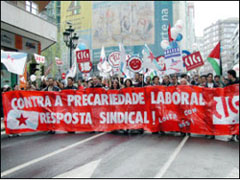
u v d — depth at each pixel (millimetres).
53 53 23562
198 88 6297
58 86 9023
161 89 6648
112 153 4941
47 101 7203
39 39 17156
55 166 4234
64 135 6898
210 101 6188
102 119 7066
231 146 5387
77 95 7152
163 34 64250
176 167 4059
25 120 6992
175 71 7441
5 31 14398
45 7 17344
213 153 4836
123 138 6371
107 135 6812
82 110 7129
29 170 4062
